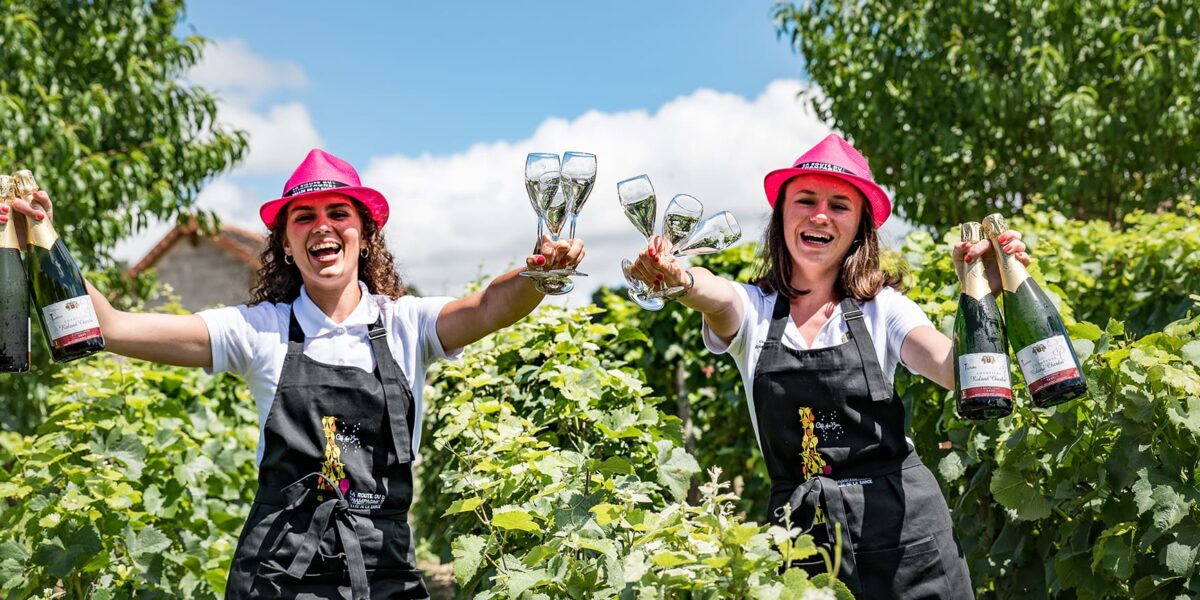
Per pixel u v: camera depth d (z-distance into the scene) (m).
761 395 2.50
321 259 2.40
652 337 5.93
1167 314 4.57
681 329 5.85
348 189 2.39
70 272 2.23
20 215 2.25
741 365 2.61
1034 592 3.37
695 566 1.94
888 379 2.47
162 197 8.02
